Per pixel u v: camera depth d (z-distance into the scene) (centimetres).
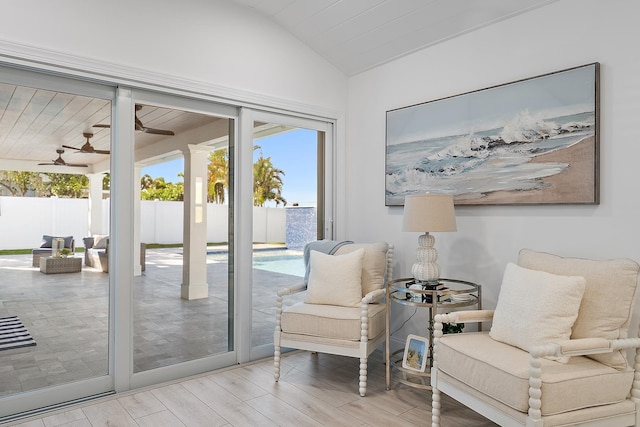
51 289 270
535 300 214
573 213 260
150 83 290
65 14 258
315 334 292
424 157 341
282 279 370
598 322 206
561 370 193
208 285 330
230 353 338
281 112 364
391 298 296
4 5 239
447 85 329
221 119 338
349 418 252
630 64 237
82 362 278
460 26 312
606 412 193
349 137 411
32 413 253
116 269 283
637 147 234
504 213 295
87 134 279
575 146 255
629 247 238
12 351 257
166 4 298
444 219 280
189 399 275
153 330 303
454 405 269
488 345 222
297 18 348
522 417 184
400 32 335
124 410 259
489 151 298
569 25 262
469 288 308
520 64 285
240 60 336
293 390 290
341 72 406
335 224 407
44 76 261
